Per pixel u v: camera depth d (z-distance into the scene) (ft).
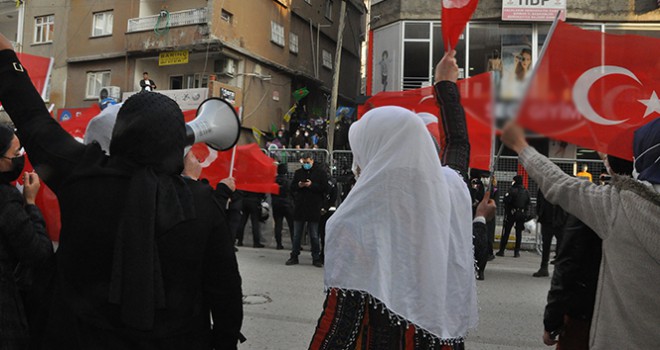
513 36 50.93
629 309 5.45
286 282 23.57
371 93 57.82
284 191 34.27
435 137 7.73
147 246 4.77
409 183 5.32
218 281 5.41
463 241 5.76
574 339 7.42
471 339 15.70
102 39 69.56
